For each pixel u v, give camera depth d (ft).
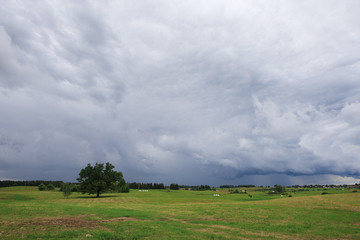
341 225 105.19
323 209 161.99
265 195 542.16
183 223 102.73
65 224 84.28
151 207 182.91
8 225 77.56
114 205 209.97
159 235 73.10
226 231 87.45
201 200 336.70
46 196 377.50
